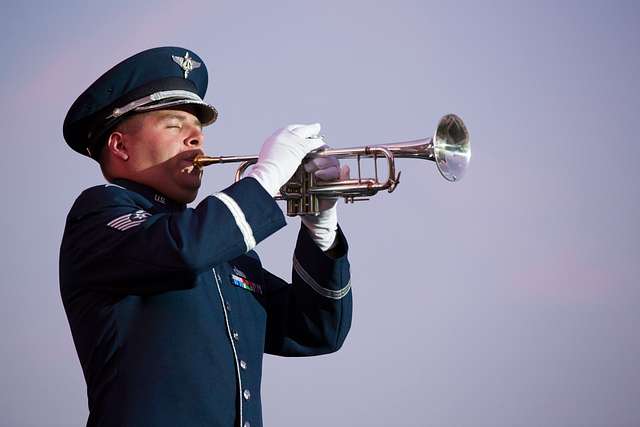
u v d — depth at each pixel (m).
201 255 6.79
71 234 7.43
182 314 7.17
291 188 8.21
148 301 7.16
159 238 6.85
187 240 6.80
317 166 8.05
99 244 7.14
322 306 8.33
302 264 8.34
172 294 7.20
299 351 8.50
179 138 8.08
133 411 6.87
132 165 8.00
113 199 7.46
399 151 8.34
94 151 8.25
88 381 7.24
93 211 7.39
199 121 8.33
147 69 8.10
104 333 7.12
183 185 8.04
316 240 8.38
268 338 8.51
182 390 6.98
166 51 8.23
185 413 6.95
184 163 8.04
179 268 6.78
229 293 7.75
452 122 8.35
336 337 8.47
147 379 6.94
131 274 6.93
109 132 8.09
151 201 7.91
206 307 7.34
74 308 7.35
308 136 7.79
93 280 7.13
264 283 8.48
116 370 7.01
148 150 7.98
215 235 6.89
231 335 7.43
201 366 7.10
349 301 8.48
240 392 7.26
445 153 8.34
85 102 8.10
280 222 7.19
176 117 8.10
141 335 7.06
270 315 8.48
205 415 7.01
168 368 6.98
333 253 8.48
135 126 8.02
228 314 7.53
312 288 8.30
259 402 7.57
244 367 7.41
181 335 7.11
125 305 7.15
